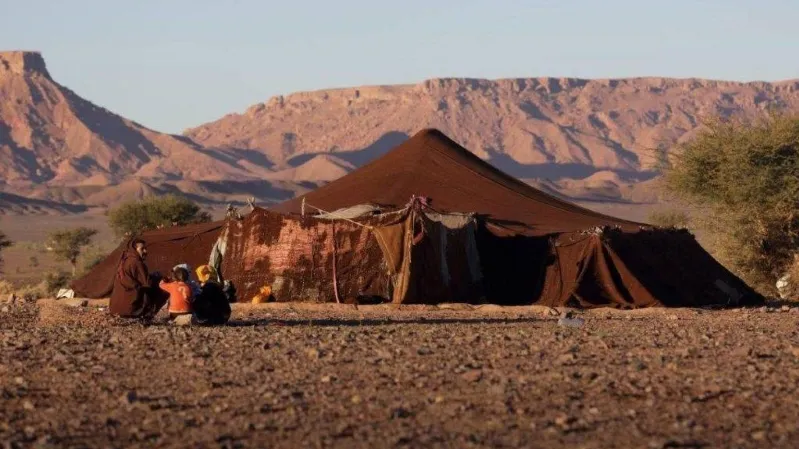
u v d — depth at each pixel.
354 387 18.52
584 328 29.92
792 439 14.41
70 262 140.12
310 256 42.75
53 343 25.47
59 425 15.84
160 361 21.98
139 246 30.45
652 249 43.84
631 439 14.45
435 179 51.31
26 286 87.81
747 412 16.17
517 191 52.50
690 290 43.81
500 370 20.16
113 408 17.11
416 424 15.55
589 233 42.56
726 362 21.23
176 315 30.64
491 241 44.81
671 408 16.48
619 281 42.09
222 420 16.02
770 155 58.34
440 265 42.75
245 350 23.58
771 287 57.22
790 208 57.94
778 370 20.11
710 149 61.16
